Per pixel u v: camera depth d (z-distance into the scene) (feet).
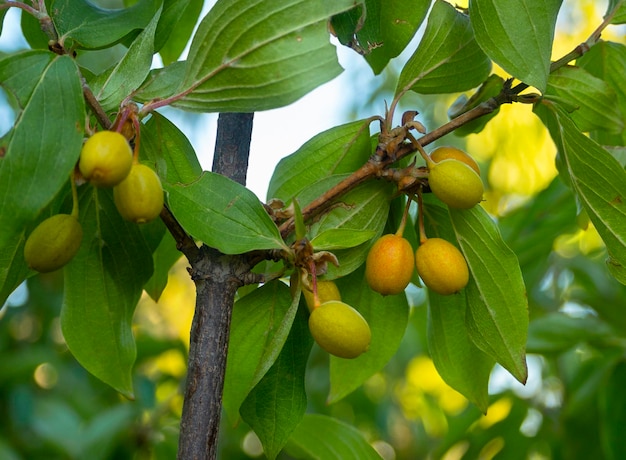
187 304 3.26
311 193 1.39
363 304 1.48
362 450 1.62
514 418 2.07
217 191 1.31
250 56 1.25
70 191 1.38
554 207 2.00
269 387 1.44
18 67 1.19
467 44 1.44
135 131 1.25
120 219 1.43
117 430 2.02
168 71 1.33
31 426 2.11
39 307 2.49
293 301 1.31
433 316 1.49
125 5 1.76
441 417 2.61
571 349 1.98
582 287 2.14
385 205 1.40
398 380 2.74
